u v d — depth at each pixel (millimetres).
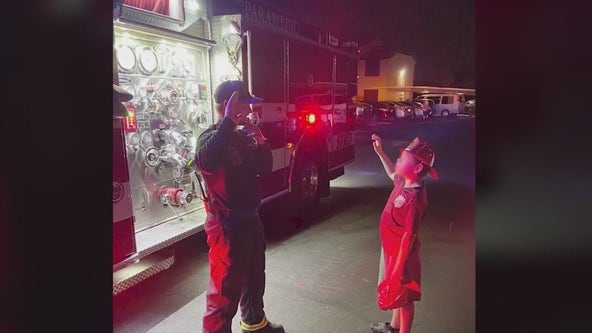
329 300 3273
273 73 4613
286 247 4410
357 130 17469
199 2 3943
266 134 4523
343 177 8492
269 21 4504
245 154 2486
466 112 25094
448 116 25094
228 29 4043
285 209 5340
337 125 6504
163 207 3682
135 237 3184
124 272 3047
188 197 3652
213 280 2490
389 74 26984
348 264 3965
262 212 5207
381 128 18500
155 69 3533
